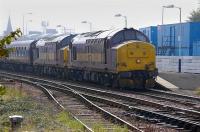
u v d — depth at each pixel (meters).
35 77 84.88
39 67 91.81
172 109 34.59
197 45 81.44
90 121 29.42
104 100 41.31
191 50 81.94
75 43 69.25
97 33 62.56
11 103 36.94
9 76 83.94
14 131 23.50
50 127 25.84
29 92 50.00
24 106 35.41
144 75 55.25
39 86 57.31
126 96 43.53
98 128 25.20
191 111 32.09
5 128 23.09
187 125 26.70
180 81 60.44
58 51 78.88
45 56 86.50
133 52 54.78
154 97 44.88
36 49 92.44
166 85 57.66
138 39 57.50
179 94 46.72
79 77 69.56
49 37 87.81
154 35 92.81
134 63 54.78
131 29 57.47
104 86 58.94
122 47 54.28
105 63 57.25
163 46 89.62
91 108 36.56
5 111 33.03
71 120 28.47
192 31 81.94
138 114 32.91
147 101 38.75
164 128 26.58
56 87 56.22
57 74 81.38
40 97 45.19
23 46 100.19
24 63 100.00
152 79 55.97
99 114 33.03
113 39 56.22
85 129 24.98
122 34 56.78
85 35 67.81
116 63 54.38
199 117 30.50
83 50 65.31
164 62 86.75
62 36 80.81
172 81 60.53
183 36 83.62
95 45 60.28
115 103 38.47
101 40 58.28
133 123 28.67
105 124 27.89
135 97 45.16
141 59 55.09
